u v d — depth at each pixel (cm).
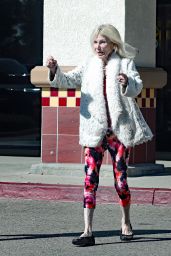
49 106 1522
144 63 1550
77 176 1500
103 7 1493
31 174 1527
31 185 1392
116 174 1033
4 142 1888
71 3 1512
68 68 1498
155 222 1190
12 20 1877
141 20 1528
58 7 1520
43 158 1534
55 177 1490
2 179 1460
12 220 1191
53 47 1525
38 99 1875
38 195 1385
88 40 1505
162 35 1920
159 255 981
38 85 1518
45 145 1531
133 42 1507
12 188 1398
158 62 1933
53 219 1202
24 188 1391
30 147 1872
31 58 1873
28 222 1177
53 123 1523
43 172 1521
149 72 1512
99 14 1496
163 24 1917
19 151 1877
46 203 1345
